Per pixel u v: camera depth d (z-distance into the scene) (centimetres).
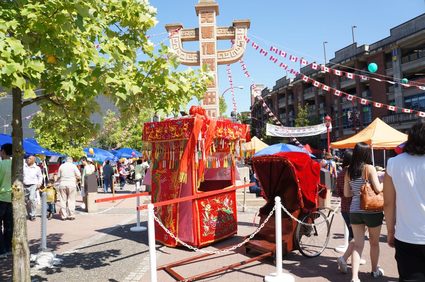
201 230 711
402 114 3531
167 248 724
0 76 320
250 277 534
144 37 512
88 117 576
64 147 2159
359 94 4144
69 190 1084
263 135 5406
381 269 517
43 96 486
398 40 3544
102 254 680
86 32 418
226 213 789
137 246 737
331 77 4747
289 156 635
